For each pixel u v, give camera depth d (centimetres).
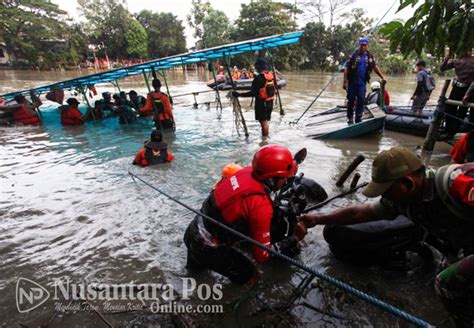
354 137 745
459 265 171
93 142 784
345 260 293
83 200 440
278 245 265
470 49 198
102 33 4919
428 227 189
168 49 5466
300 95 1673
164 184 489
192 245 259
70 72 3903
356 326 226
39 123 1042
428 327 125
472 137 463
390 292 256
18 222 384
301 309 243
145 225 370
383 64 3769
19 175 550
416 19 215
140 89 2005
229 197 241
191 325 223
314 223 260
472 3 197
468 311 176
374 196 183
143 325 234
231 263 250
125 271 294
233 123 980
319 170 529
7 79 2730
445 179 168
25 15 3884
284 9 4688
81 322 239
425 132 756
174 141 771
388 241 270
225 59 832
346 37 4319
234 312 243
